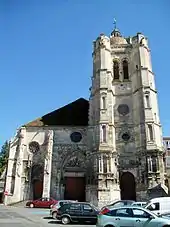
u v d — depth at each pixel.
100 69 52.72
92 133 49.78
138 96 50.62
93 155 46.91
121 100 52.56
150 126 46.72
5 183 49.53
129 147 48.53
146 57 54.00
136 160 47.16
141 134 47.19
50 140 50.66
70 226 22.83
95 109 50.25
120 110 51.72
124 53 57.09
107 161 45.00
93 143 47.97
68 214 25.02
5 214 30.83
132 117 50.62
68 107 60.03
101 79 51.69
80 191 48.69
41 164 50.81
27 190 49.03
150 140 45.78
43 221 26.05
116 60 56.94
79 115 57.25
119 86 53.88
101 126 47.47
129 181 47.00
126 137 49.44
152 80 52.41
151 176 43.41
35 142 52.53
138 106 50.00
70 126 52.97
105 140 46.47
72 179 49.59
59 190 48.12
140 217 16.88
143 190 43.88
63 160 50.50
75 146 51.38
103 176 44.03
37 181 50.22
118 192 44.19
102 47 55.34
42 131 53.28
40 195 48.97
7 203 47.50
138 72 52.66
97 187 43.44
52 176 49.12
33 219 27.34
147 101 48.94
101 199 42.31
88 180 46.28
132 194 45.97
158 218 16.53
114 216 17.22
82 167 50.00
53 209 29.23
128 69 55.38
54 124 54.50
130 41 58.44
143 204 27.88
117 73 55.88
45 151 51.09
